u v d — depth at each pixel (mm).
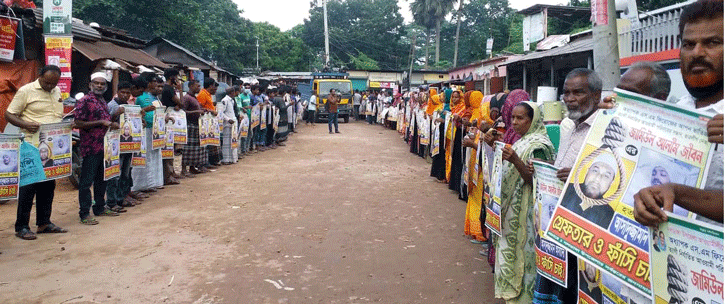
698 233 1686
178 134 8961
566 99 3193
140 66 12969
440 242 5598
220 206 7258
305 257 5035
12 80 9680
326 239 5668
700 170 1869
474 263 4910
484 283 4387
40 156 5543
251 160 12422
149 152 8055
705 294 1679
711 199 1764
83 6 23391
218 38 37719
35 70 10039
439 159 9500
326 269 4703
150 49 20062
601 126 2262
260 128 14133
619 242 2084
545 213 3146
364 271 4664
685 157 1917
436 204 7547
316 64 61344
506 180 3672
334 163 12016
